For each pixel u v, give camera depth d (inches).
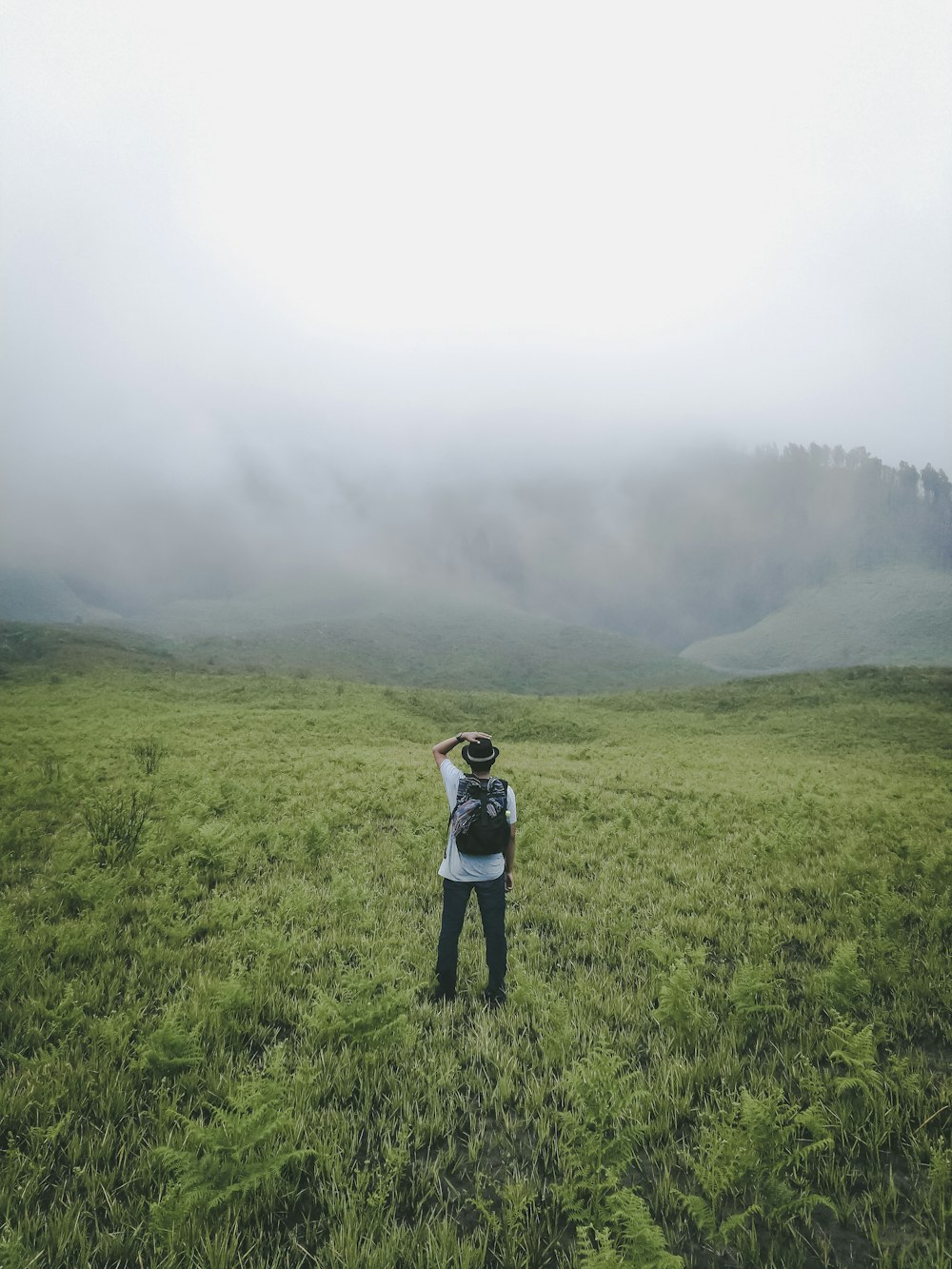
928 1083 172.6
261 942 257.6
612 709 2652.6
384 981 213.2
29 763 813.9
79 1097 163.2
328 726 1710.1
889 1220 130.7
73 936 261.4
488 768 226.8
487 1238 122.0
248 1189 127.1
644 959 264.1
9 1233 118.6
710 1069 177.5
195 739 1240.2
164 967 242.8
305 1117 154.3
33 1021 200.4
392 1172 135.0
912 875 387.5
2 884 355.3
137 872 365.1
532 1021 207.5
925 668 2667.3
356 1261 113.6
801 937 289.4
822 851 474.0
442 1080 172.2
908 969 242.2
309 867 401.4
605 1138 143.4
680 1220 129.9
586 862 430.9
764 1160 134.7
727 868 414.9
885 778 1018.1
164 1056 169.2
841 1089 159.2
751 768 1167.6
